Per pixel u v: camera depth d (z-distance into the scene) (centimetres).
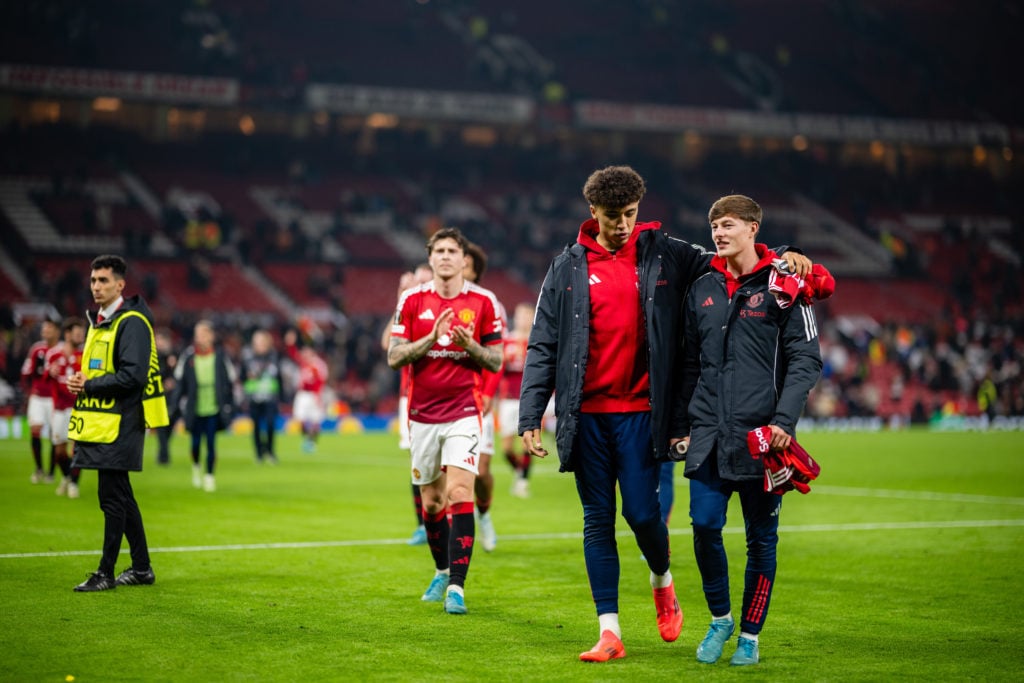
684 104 5400
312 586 770
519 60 5450
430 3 5828
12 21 4484
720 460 549
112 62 4509
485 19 5809
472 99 4869
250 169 4828
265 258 4200
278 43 5103
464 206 4888
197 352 1450
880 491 1606
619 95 5362
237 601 709
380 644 596
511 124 5319
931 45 6391
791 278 547
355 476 1714
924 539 1073
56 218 4134
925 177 5903
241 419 3095
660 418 561
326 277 4212
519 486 1481
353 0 5666
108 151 4578
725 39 6094
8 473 1625
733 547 1009
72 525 1059
